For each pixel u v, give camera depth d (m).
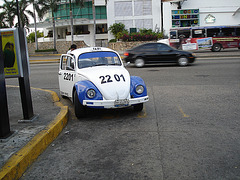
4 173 3.09
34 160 3.89
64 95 7.86
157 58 16.33
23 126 4.95
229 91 8.67
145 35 36.75
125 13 39.62
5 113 4.32
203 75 12.20
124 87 5.86
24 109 5.30
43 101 7.57
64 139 4.82
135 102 5.89
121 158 3.90
